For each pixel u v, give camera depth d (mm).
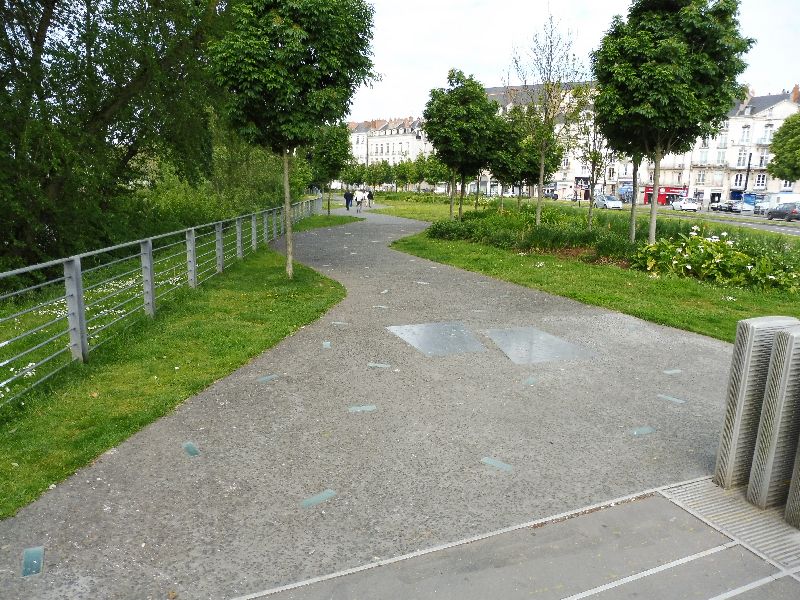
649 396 5703
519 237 16797
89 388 5566
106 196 16766
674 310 9117
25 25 13500
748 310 9422
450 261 14305
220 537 3352
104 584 2945
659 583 3021
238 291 10414
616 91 13352
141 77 15797
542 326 8234
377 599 2859
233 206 26500
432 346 7148
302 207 30094
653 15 12984
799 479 3477
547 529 3475
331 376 6051
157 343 7004
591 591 2949
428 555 3213
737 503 3811
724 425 3971
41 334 7910
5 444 4387
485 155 21469
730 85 13570
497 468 4211
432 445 4551
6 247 13133
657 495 3889
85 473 4023
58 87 13617
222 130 21406
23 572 3016
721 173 83188
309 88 10617
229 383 5812
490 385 5887
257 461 4246
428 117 21281
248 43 9867
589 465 4289
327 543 3314
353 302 9602
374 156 131125
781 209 47656
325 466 4195
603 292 10398
